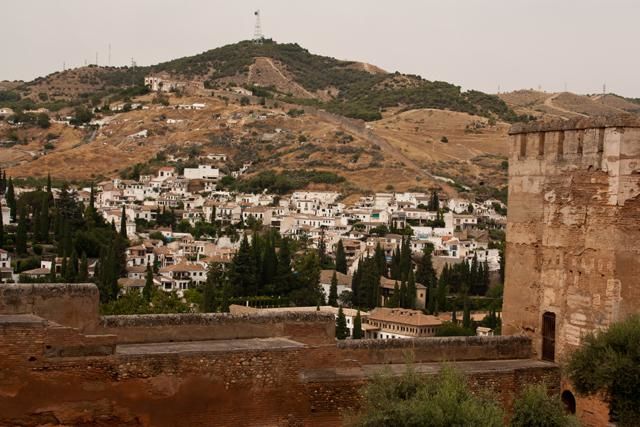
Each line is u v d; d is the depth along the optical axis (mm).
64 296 26266
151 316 27766
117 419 24953
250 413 26828
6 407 23703
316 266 163500
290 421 27453
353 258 198625
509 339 33844
